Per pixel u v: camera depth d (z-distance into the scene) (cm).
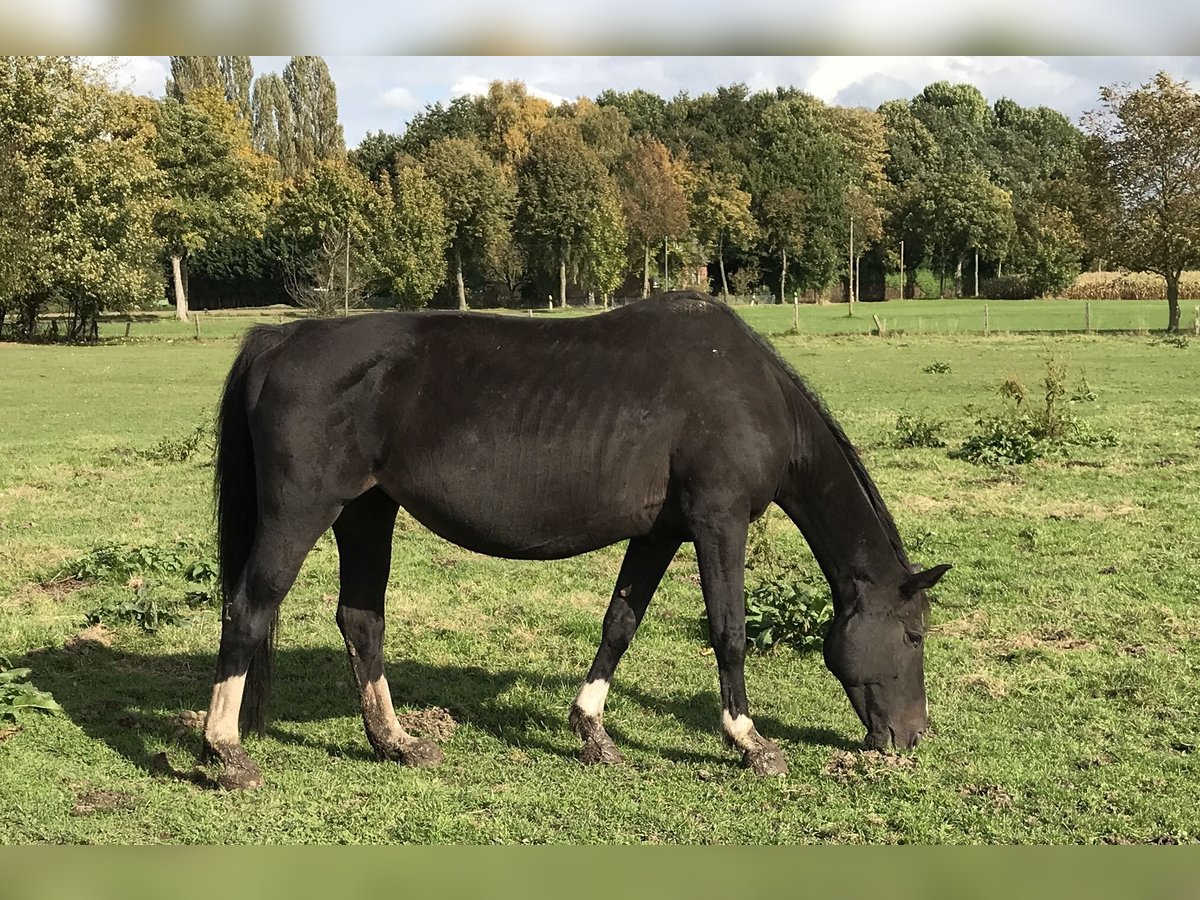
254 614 472
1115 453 1338
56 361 3181
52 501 1135
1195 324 3625
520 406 463
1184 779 472
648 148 7594
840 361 2816
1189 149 3659
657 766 501
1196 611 720
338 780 482
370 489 493
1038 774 479
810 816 443
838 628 501
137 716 563
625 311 493
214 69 7825
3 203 3509
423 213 5884
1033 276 8100
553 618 743
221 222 5966
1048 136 12006
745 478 471
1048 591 775
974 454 1318
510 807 452
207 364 3084
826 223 8231
